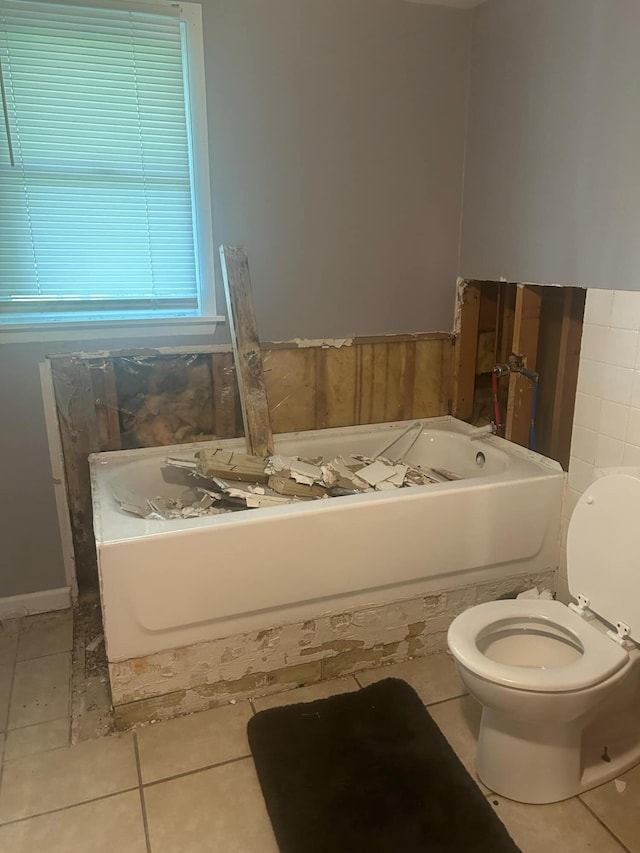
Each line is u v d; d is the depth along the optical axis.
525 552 2.42
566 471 2.42
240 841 1.64
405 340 2.96
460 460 2.85
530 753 1.71
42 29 2.19
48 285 2.43
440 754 1.89
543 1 2.29
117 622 1.90
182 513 2.33
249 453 2.58
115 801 1.76
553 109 2.30
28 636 2.50
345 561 2.12
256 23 2.40
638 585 1.71
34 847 1.62
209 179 2.49
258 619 2.08
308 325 2.78
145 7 2.25
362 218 2.75
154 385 2.60
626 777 1.83
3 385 2.40
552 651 1.90
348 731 1.98
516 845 1.61
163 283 2.58
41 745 1.95
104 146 2.36
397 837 1.62
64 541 2.62
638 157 1.97
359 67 2.59
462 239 2.93
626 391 2.11
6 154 2.26
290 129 2.55
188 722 2.05
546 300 2.60
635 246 2.02
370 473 2.60
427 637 2.36
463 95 2.78
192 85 2.37
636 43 1.94
